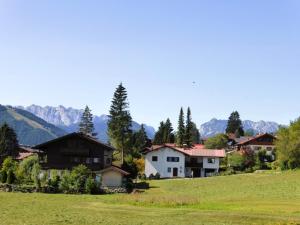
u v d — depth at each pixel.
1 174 88.06
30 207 54.62
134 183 103.19
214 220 43.78
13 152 142.25
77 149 105.06
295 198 66.88
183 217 45.78
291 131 121.25
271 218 44.28
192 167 139.50
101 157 106.12
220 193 78.12
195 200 59.78
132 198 63.84
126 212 50.25
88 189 82.75
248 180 96.75
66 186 83.00
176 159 135.38
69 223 40.75
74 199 68.25
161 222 42.19
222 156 140.50
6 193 76.94
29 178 89.88
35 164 92.38
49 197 71.50
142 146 176.50
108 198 70.38
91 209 53.38
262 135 161.12
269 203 59.69
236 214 47.03
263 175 106.38
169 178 129.88
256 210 51.09
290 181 89.81
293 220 42.94
